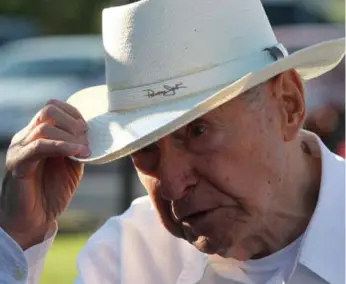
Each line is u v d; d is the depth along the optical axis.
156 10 3.96
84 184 20.73
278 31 22.03
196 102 3.91
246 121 3.89
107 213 16.75
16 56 27.73
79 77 26.20
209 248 3.98
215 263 4.37
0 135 24.66
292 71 4.03
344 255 4.16
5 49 32.03
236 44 4.00
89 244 4.72
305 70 4.14
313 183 4.28
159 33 3.97
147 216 4.66
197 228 3.96
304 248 4.16
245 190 3.92
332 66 4.17
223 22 3.99
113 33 4.09
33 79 26.12
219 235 3.97
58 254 12.10
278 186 4.02
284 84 4.02
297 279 4.18
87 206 17.72
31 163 4.28
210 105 3.81
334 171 4.26
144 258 4.61
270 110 3.96
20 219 4.39
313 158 4.32
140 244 4.63
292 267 4.18
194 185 3.92
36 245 4.46
